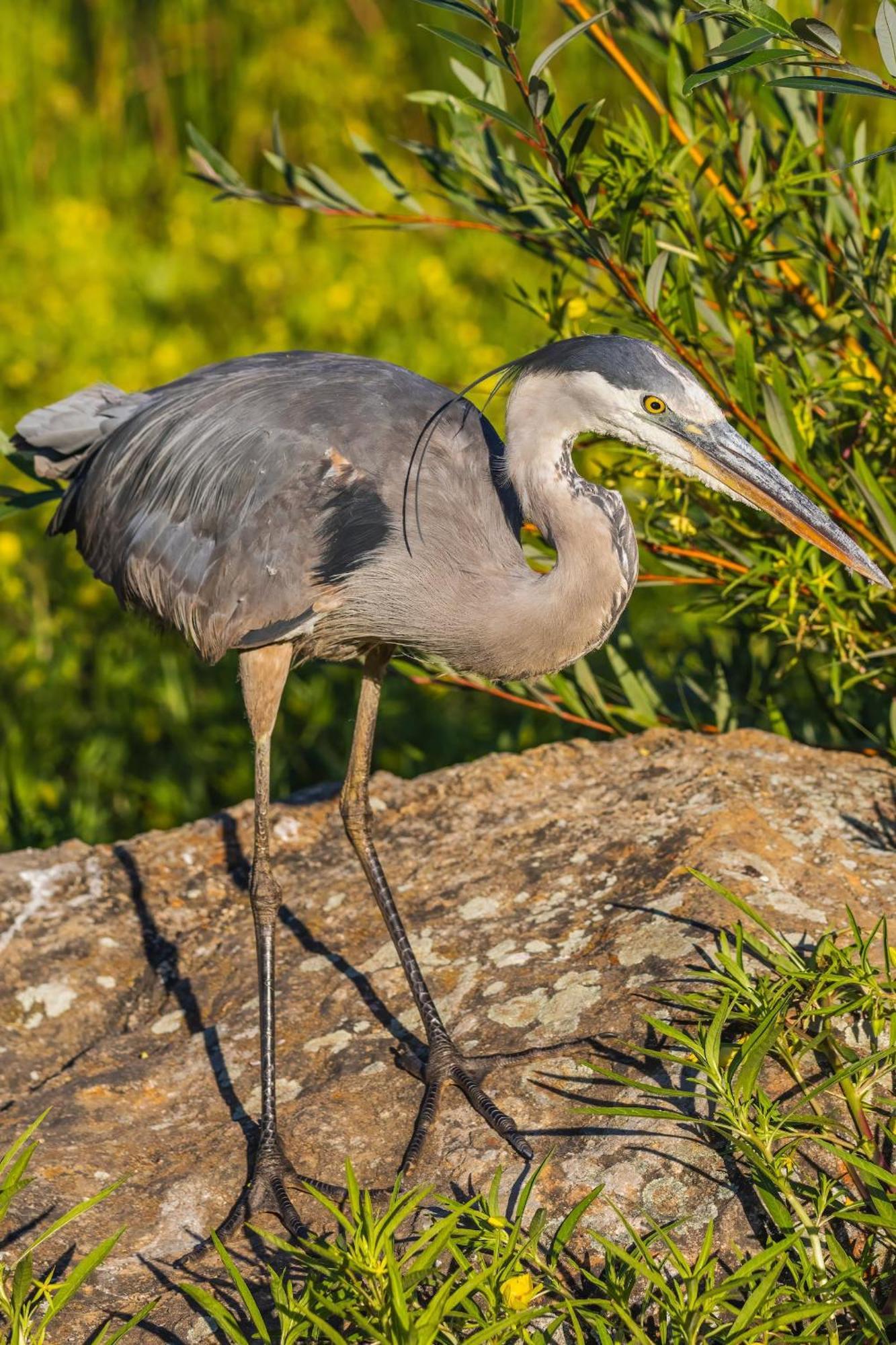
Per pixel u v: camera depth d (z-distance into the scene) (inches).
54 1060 292.8
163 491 284.0
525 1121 239.3
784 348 340.5
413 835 327.0
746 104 352.5
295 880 325.4
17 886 330.3
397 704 459.8
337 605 272.1
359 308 636.1
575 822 311.7
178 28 762.8
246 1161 248.7
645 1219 217.2
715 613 364.2
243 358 302.4
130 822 430.0
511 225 353.7
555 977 265.4
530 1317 192.4
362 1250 196.2
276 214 733.3
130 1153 254.7
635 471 345.7
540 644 267.0
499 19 246.8
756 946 241.1
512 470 263.4
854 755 328.5
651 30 357.7
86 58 796.6
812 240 333.7
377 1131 248.1
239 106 764.6
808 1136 209.0
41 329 619.2
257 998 288.8
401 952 265.3
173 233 704.4
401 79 773.3
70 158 763.4
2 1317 217.6
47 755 436.5
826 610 322.7
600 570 259.6
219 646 277.1
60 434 309.7
